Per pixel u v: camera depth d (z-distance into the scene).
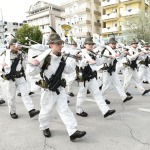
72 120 3.43
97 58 4.63
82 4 39.38
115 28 33.28
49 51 3.26
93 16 39.03
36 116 4.81
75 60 4.12
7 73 4.45
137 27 23.11
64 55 3.58
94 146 3.33
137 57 6.22
